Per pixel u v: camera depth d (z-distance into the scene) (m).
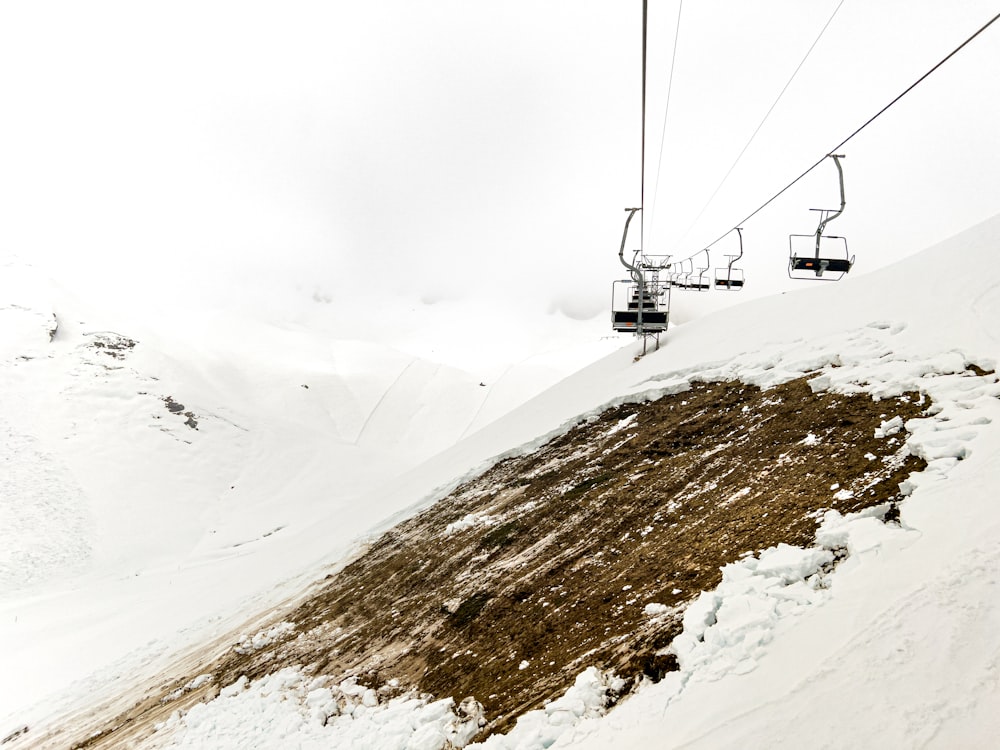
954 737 3.30
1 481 44.91
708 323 20.41
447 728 6.39
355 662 9.62
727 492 8.32
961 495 5.22
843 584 4.97
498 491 15.34
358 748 6.86
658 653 5.42
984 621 3.95
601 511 10.33
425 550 13.75
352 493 58.47
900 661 3.94
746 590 5.48
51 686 16.78
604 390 19.14
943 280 11.23
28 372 59.72
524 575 9.36
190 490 53.16
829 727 3.71
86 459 51.16
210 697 11.26
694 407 13.23
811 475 7.33
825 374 10.23
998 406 6.39
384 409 92.69
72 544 40.25
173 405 64.06
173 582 30.27
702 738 4.08
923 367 8.38
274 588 18.36
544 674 6.33
